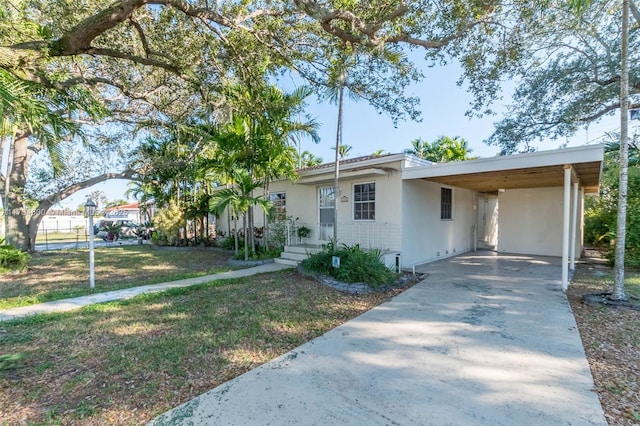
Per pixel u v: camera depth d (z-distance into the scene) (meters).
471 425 2.21
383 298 5.63
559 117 11.69
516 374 2.92
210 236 16.50
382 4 4.89
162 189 16.75
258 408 2.39
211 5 4.80
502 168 6.39
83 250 14.91
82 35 3.66
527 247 11.39
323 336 3.88
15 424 2.24
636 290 5.78
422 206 9.23
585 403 2.47
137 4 3.76
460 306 5.07
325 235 10.38
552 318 4.45
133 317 4.62
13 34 3.80
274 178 11.14
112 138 12.28
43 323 4.41
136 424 2.23
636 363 3.12
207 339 3.76
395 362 3.17
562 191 10.68
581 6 5.15
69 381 2.83
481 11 5.27
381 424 2.21
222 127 9.20
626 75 5.04
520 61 8.59
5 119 3.10
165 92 9.19
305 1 4.34
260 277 7.46
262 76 5.92
